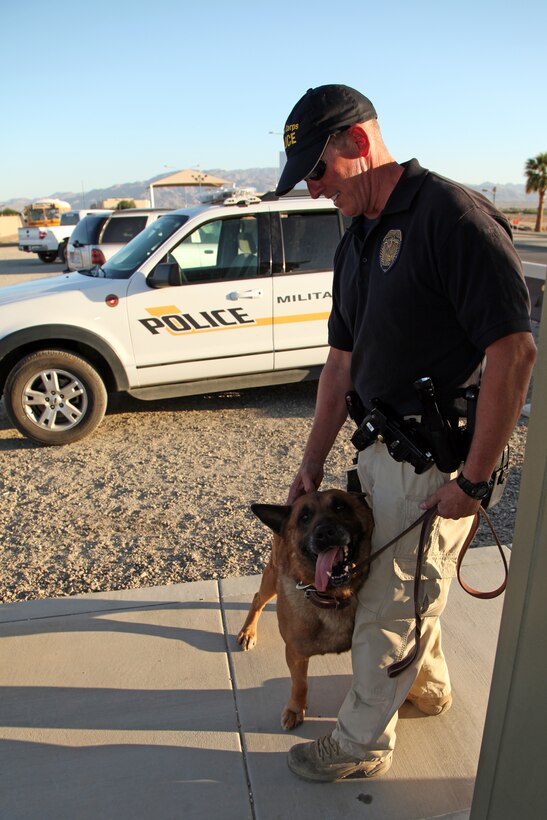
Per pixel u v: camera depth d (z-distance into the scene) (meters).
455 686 2.73
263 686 2.79
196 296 5.98
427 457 1.98
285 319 6.27
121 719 2.63
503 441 1.83
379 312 2.01
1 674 2.89
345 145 1.97
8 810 2.25
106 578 3.67
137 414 6.80
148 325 5.89
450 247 1.81
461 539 2.14
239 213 6.10
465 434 1.99
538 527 1.51
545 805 1.57
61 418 5.98
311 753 2.30
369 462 2.19
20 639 3.11
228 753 2.46
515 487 4.75
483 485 1.87
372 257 2.06
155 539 4.11
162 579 3.65
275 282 6.18
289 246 6.26
